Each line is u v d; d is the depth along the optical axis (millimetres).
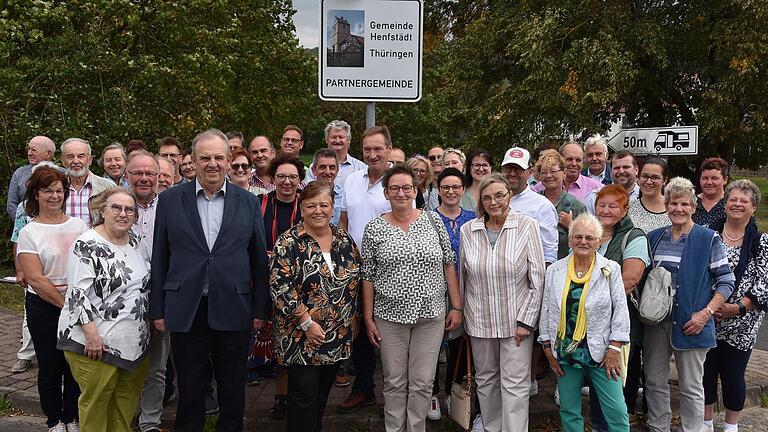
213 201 3971
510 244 4223
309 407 3979
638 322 4438
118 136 10219
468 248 4344
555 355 4074
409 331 4203
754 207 4430
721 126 13148
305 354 3938
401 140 28172
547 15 14633
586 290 3951
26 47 9945
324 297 3973
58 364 4254
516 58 18109
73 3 10289
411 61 5066
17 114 9531
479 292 4266
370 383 4820
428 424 4715
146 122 10961
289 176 4680
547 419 4840
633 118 16297
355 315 4195
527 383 4246
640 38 13781
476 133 18141
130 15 10406
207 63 12047
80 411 3861
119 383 3967
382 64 5051
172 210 3916
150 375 4340
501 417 4363
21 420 4848
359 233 5020
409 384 4238
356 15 5004
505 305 4207
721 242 4293
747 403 5422
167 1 11258
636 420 4902
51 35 10273
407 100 5090
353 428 4656
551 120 15961
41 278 4023
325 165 5105
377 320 4184
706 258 4227
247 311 3963
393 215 4254
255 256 4062
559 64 14805
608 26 14039
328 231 4117
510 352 4230
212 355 4059
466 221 4684
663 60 13688
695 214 4914
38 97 9797
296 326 3971
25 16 9617
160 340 4301
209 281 3869
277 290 3912
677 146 6332
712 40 13758
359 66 5039
